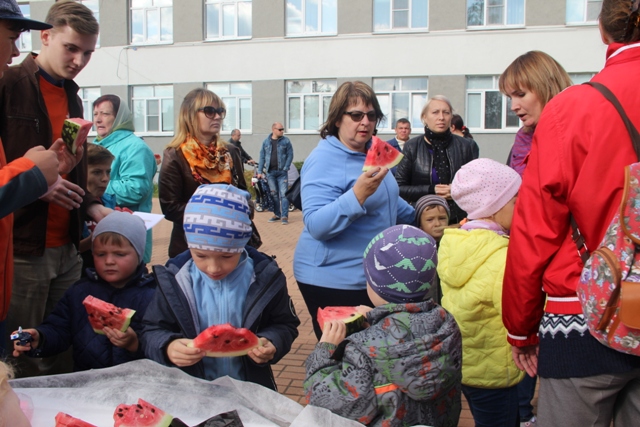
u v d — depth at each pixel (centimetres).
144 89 2442
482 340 297
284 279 270
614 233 190
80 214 336
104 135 457
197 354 223
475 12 2125
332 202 313
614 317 187
